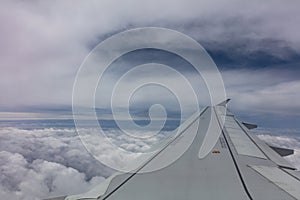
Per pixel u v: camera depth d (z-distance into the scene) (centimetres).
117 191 516
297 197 489
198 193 507
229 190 520
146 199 481
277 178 599
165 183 555
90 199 482
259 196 495
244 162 728
